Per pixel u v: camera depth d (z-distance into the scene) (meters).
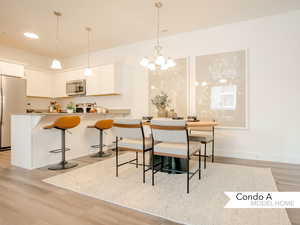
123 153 3.77
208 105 3.64
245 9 2.92
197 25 3.49
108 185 2.15
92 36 3.99
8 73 4.34
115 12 2.98
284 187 2.06
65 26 3.48
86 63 5.29
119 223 1.43
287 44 3.02
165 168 2.62
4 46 4.55
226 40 3.47
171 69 4.00
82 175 2.48
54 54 5.34
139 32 3.80
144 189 2.04
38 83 5.17
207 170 2.66
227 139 3.48
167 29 3.66
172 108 3.96
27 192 1.97
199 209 1.62
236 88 3.39
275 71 3.10
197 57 3.73
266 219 1.46
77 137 3.45
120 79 4.66
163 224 1.42
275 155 3.11
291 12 2.99
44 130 2.92
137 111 4.45
